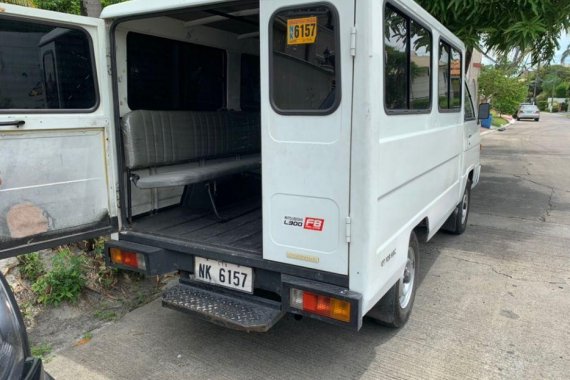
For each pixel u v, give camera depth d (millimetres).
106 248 3455
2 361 1643
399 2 2791
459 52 4824
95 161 3268
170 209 4203
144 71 3807
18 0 4629
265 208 2719
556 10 6320
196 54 4414
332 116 2420
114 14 3166
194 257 3195
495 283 4426
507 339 3398
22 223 2885
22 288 3945
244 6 3096
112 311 3854
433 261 5031
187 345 3361
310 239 2602
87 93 3189
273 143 2611
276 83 2561
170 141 3949
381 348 3301
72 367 3088
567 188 9164
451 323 3645
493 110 37469
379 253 2680
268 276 2873
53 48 2963
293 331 3553
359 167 2393
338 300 2492
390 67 2730
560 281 4473
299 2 2416
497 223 6574
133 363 3135
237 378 2961
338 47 2346
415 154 3307
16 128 2781
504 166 12328
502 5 6348
